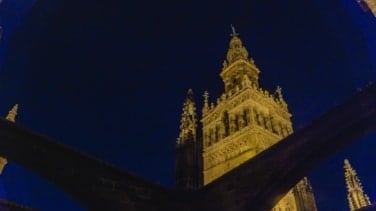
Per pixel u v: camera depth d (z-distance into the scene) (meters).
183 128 27.25
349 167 65.69
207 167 67.19
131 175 18.53
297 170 17.69
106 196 17.20
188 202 19.81
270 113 71.50
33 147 15.98
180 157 24.59
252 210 18.20
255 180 18.70
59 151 16.72
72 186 16.64
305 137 17.58
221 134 69.12
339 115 16.50
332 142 16.61
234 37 87.75
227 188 19.62
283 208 54.09
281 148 18.42
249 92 69.56
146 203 18.33
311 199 59.41
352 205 61.66
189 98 30.38
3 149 15.31
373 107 15.37
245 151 60.38
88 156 17.45
